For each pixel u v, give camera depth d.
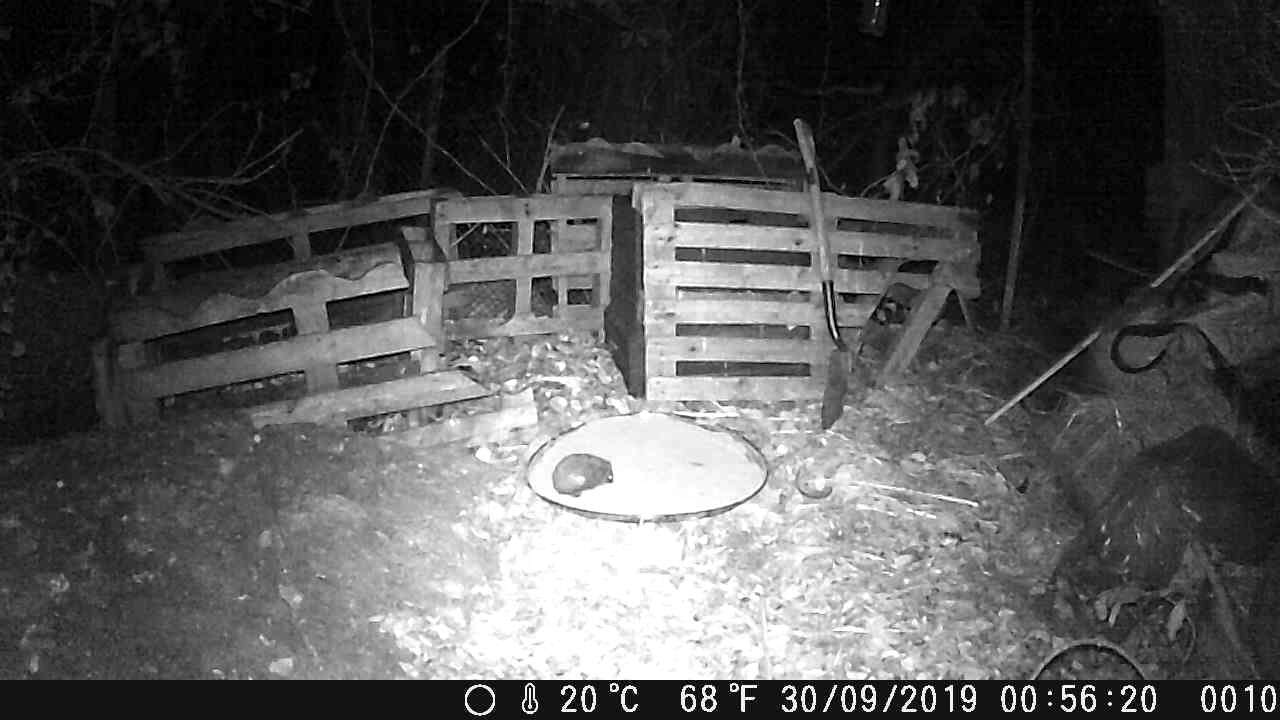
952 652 2.52
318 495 2.74
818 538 2.86
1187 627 2.55
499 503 2.92
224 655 2.23
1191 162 3.51
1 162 4.02
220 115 4.93
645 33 5.27
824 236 3.49
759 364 3.63
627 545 2.79
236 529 2.56
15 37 4.14
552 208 3.76
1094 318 4.19
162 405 3.10
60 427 3.15
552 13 5.26
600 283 3.88
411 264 3.21
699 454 3.14
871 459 3.22
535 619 2.54
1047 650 2.54
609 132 5.40
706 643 2.51
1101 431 3.15
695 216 3.72
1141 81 4.58
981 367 3.88
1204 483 2.69
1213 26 3.31
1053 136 5.00
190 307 2.98
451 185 5.38
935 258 3.70
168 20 4.50
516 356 3.77
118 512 2.55
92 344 2.98
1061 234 5.03
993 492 3.09
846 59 5.32
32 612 2.23
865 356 3.89
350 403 3.09
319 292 3.05
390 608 2.48
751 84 5.41
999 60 4.96
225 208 4.85
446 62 5.31
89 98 4.35
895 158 5.16
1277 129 3.19
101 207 4.07
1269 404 2.86
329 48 5.11
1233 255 3.17
